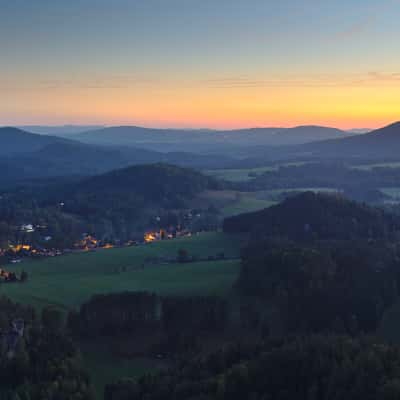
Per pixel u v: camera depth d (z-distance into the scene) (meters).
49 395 68.50
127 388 73.62
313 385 62.50
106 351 96.69
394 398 55.56
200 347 96.12
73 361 79.88
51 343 85.38
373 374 61.25
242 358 77.00
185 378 74.12
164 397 69.38
